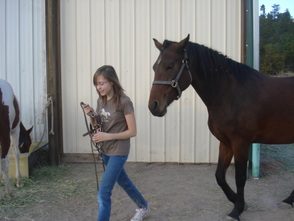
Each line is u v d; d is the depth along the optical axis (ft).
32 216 10.29
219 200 11.51
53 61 15.53
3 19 16.10
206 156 16.03
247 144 9.83
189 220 9.92
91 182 13.53
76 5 15.99
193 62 9.48
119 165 8.08
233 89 9.76
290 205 10.89
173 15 15.69
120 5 15.87
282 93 9.91
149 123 16.14
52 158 15.71
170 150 16.16
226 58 10.03
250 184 13.19
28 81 16.29
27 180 13.30
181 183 13.39
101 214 7.86
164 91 8.83
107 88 8.19
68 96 16.40
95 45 16.12
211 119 10.27
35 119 16.44
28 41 16.12
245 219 9.96
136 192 9.27
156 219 10.00
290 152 18.02
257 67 13.74
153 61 15.96
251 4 14.10
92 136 8.44
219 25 15.52
